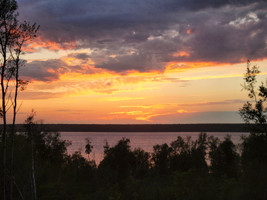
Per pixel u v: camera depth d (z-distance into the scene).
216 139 51.38
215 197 13.73
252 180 14.52
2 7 16.44
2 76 16.58
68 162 40.09
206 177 15.17
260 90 31.92
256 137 28.75
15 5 16.80
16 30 17.03
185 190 14.30
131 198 16.91
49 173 26.72
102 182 32.41
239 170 21.33
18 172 21.44
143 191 17.16
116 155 47.16
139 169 45.50
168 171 50.09
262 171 15.44
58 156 28.97
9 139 21.94
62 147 29.14
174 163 54.44
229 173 35.28
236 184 14.31
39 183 24.84
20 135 23.06
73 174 32.50
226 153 43.50
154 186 17.34
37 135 20.30
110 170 41.47
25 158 21.97
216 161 43.12
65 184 25.00
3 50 16.66
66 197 22.56
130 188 17.36
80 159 42.88
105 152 48.41
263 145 26.62
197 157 52.12
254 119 31.55
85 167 38.78
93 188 27.34
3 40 16.66
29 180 21.39
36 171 23.27
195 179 14.88
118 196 16.80
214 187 14.42
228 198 13.71
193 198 13.88
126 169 45.88
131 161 47.56
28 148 22.36
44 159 26.98
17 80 16.92
